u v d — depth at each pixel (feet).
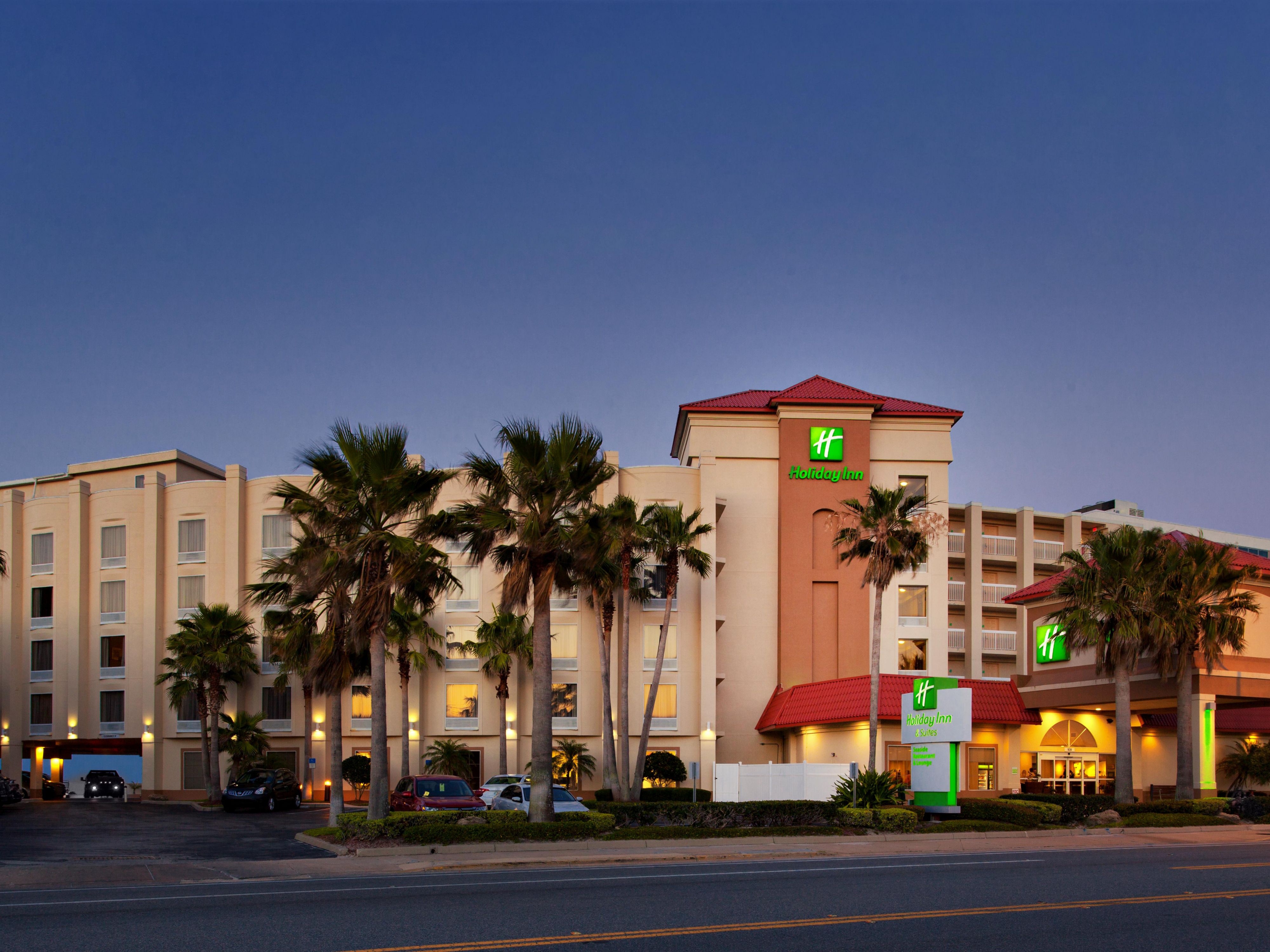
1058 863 68.23
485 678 168.35
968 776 144.97
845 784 107.04
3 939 37.86
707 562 148.46
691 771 102.99
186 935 38.58
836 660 177.27
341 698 105.81
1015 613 203.82
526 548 92.22
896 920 42.11
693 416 184.96
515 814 90.33
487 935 38.34
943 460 184.14
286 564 100.22
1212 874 59.77
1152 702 142.72
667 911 44.32
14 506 184.75
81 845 91.50
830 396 183.83
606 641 142.82
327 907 46.01
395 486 89.40
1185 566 125.18
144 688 174.19
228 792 143.23
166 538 178.91
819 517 181.06
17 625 183.21
